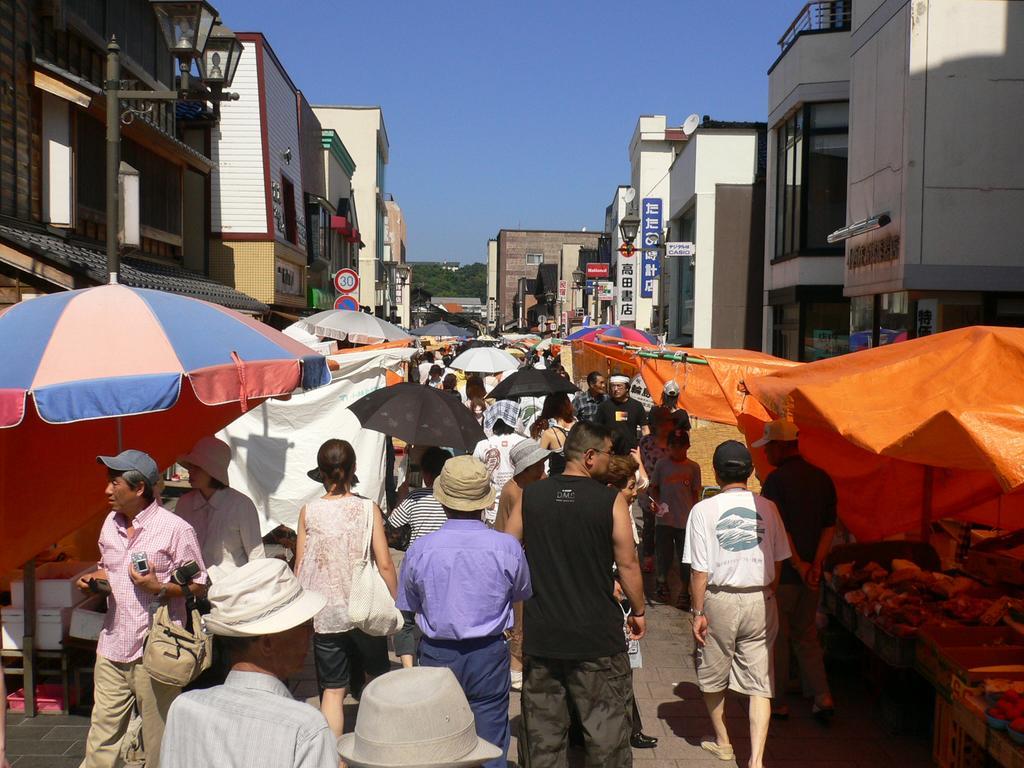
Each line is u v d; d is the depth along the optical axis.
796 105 21.36
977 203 13.05
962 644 5.46
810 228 21.45
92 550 7.62
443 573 4.36
